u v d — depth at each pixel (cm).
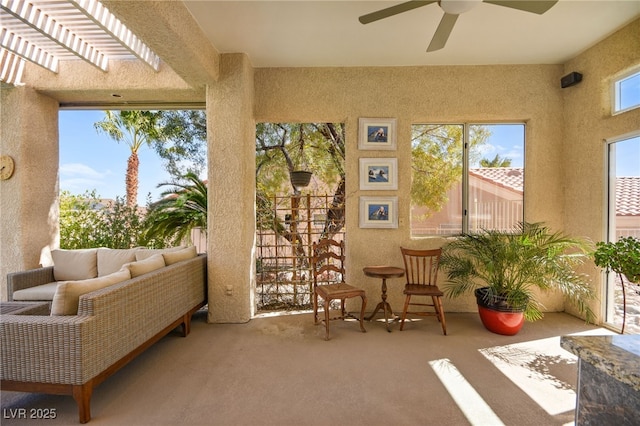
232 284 323
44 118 360
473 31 281
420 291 295
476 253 301
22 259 341
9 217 341
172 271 263
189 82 317
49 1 242
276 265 375
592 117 310
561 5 246
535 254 278
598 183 305
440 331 296
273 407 183
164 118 530
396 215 350
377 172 351
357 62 341
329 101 351
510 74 346
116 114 539
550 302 349
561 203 347
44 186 361
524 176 359
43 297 294
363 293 298
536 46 309
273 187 498
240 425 168
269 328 308
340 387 203
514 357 243
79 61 341
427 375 217
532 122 347
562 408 181
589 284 314
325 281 388
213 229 323
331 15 257
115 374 220
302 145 499
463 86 348
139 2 193
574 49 315
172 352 255
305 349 259
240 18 259
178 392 198
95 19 242
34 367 170
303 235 396
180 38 236
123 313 201
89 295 180
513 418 173
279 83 351
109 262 334
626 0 240
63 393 170
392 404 185
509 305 280
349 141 353
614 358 66
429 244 350
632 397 62
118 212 445
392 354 249
